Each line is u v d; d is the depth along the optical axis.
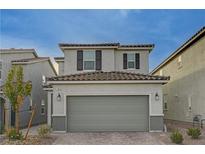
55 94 19.12
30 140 15.12
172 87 28.70
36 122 27.78
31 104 26.38
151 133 17.92
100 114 19.09
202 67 20.42
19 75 16.38
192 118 22.59
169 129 20.14
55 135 17.30
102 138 16.00
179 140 14.06
